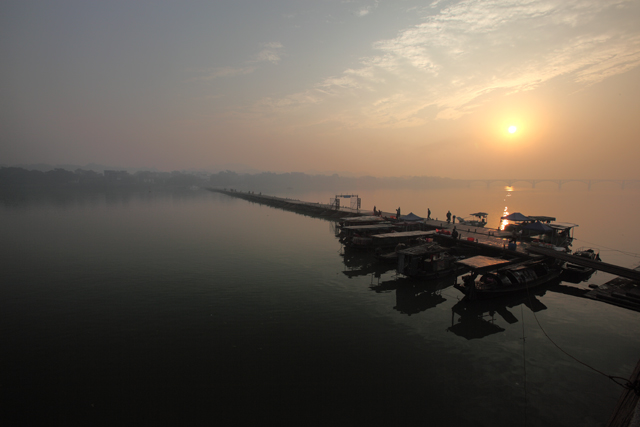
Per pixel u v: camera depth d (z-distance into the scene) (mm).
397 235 39812
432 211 98812
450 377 16359
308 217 80125
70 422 13469
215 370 16984
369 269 35094
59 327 21781
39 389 15562
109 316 23422
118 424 13352
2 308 24875
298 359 17953
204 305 25328
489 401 14625
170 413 13938
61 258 39375
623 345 19500
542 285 28734
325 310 24391
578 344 19609
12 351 18906
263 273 33562
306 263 37500
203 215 82938
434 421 13406
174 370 17000
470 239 40938
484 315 23719
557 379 16250
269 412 13938
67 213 82625
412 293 28000
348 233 46281
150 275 32844
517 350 18938
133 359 18031
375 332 21016
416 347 19234
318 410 14055
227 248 45094
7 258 39375
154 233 56250
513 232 45688
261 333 20828
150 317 23203
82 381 16172
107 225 64562
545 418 13586
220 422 13430
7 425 13328
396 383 15867
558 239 41250
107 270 34594
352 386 15656
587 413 13898
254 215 83562
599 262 28766
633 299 24688
